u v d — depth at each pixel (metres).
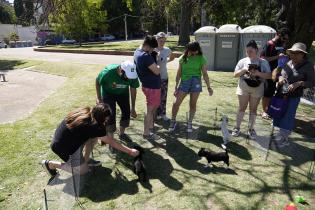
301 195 3.74
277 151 4.75
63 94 9.35
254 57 5.06
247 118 6.25
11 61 19.55
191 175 4.21
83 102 8.25
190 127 5.59
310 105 7.38
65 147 3.80
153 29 39.72
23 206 3.62
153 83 5.04
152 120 5.36
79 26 31.45
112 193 3.83
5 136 5.76
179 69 5.46
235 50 11.91
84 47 29.14
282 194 3.77
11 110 8.11
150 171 4.34
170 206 3.56
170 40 36.59
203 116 6.60
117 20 55.66
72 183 3.64
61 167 3.67
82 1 12.81
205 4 23.78
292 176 4.17
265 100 6.15
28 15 10.33
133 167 4.30
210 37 12.09
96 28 36.72
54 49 25.58
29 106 8.51
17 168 4.50
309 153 4.59
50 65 16.05
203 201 3.64
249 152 4.88
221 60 12.22
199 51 5.25
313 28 6.28
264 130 5.01
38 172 4.38
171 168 4.41
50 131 6.01
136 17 54.94
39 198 3.77
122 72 4.70
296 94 4.76
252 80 4.97
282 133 4.77
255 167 4.41
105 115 3.82
